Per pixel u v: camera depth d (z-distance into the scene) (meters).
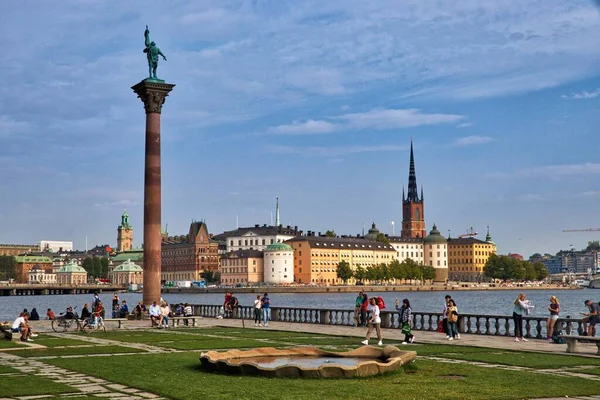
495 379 34.00
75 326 71.31
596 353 44.62
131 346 50.53
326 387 31.61
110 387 32.16
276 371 34.31
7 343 53.09
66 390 31.30
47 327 70.94
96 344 52.09
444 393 30.25
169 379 34.12
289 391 30.59
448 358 42.69
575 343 45.59
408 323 52.50
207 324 75.88
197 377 34.69
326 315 74.94
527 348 48.28
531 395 30.00
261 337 57.75
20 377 35.09
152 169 83.50
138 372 36.53
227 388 31.44
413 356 36.81
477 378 34.28
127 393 30.70
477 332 59.25
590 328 51.09
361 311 69.69
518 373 36.00
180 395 29.94
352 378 33.97
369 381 33.31
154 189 83.50
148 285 83.38
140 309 82.19
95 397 29.73
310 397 29.22
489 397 29.50
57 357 43.62
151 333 62.91
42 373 36.53
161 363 40.19
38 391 31.05
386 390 30.86
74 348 49.16
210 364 36.59
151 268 83.31
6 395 30.19
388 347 39.53
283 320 81.12
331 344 51.69
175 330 66.94
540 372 36.66
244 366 35.16
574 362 40.38
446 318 56.72
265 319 74.06
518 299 54.38
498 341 53.84
